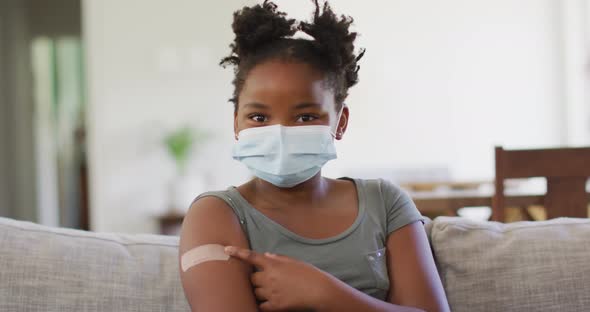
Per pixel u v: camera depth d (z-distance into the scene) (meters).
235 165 4.18
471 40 4.60
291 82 0.94
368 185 1.08
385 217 1.04
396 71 4.60
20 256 1.11
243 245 0.94
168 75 4.11
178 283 1.15
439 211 2.42
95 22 4.04
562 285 1.19
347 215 1.01
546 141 4.66
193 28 4.11
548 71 4.63
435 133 4.63
